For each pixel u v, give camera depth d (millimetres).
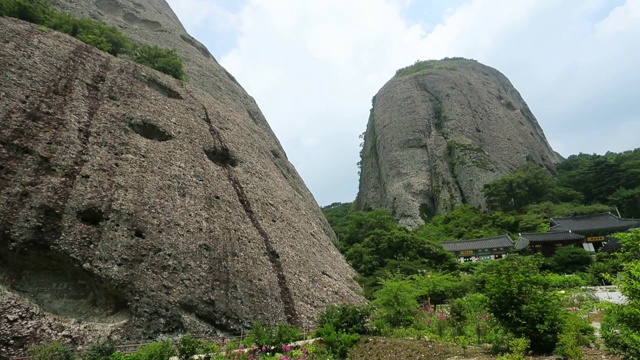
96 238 16062
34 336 13000
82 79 23250
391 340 12930
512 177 60719
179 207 20109
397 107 91562
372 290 26016
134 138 22219
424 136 80812
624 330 8758
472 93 92438
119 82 25625
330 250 31094
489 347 11578
